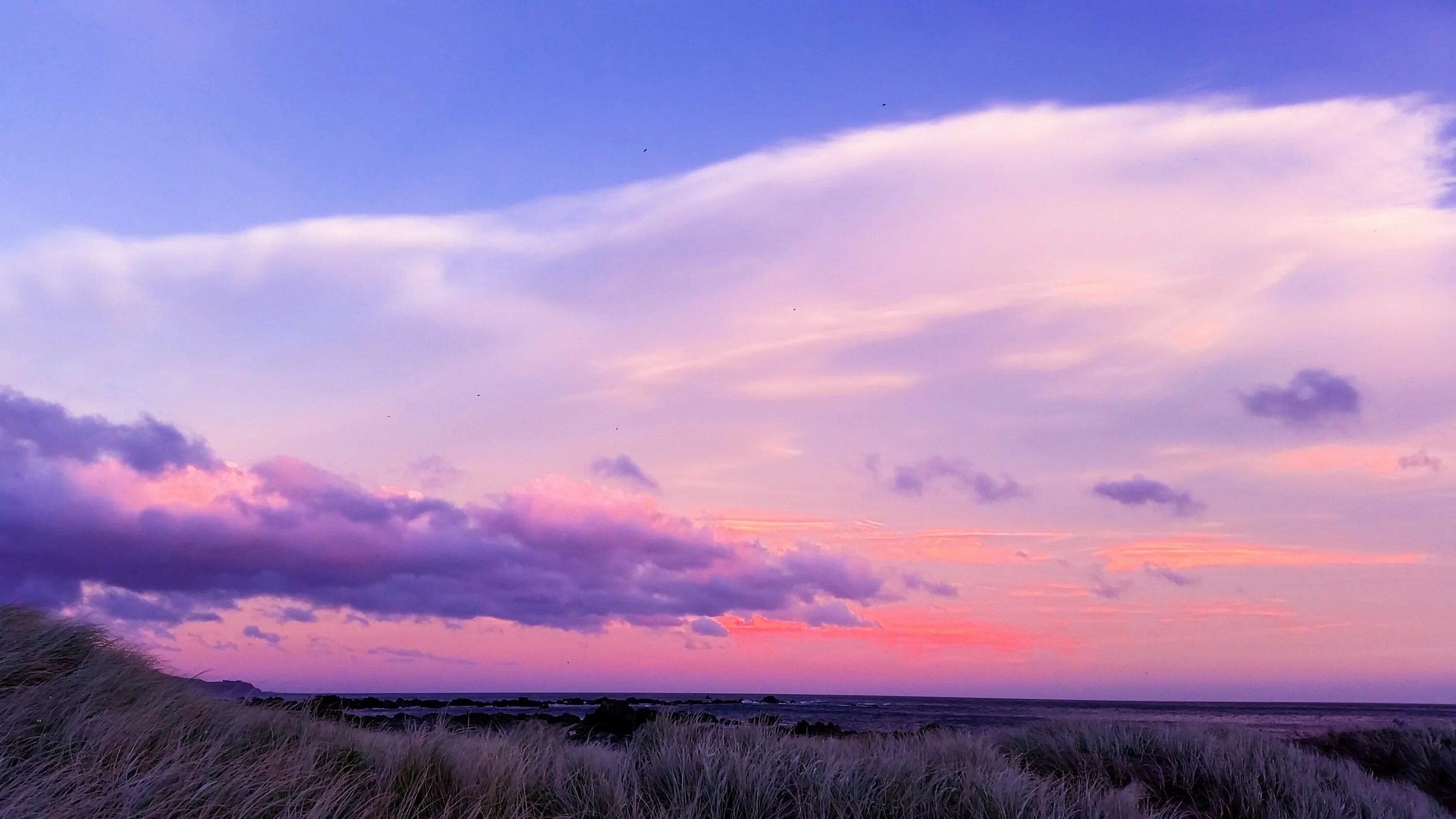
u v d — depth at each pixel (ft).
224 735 24.47
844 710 184.96
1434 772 56.18
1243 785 38.45
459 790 25.79
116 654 28.71
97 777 19.29
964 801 29.04
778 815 27.22
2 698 21.94
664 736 35.94
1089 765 42.09
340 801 22.22
